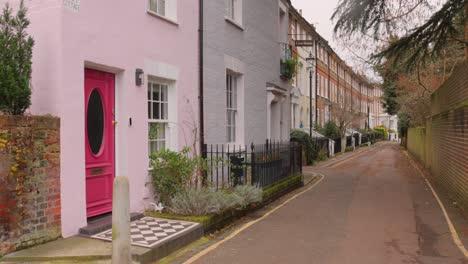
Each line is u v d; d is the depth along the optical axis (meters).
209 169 9.14
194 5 9.73
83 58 6.45
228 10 11.95
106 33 6.93
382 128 75.00
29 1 6.23
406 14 10.62
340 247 6.70
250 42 13.17
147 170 7.94
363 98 65.44
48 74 6.10
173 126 8.89
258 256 6.16
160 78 8.57
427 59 12.77
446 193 12.59
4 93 5.41
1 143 5.18
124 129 7.38
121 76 7.38
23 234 5.50
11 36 5.61
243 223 8.48
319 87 35.19
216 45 10.73
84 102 6.58
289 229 7.92
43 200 5.75
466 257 6.22
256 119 13.64
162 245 5.96
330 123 34.12
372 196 12.15
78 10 6.36
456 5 10.40
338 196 12.16
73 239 6.00
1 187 5.21
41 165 5.71
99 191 7.06
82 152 6.39
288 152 13.60
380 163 25.25
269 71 15.05
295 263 5.86
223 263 5.82
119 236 4.63
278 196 11.73
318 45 35.12
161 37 8.44
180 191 8.11
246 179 10.01
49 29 6.10
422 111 23.55
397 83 26.08
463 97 10.23
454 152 11.32
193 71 9.63
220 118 10.90
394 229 7.97
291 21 26.03
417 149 25.50
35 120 5.62
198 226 7.03
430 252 6.48
